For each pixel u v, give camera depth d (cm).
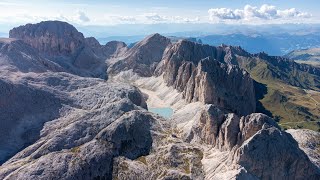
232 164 18688
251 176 17812
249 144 18612
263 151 18538
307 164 19075
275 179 18362
